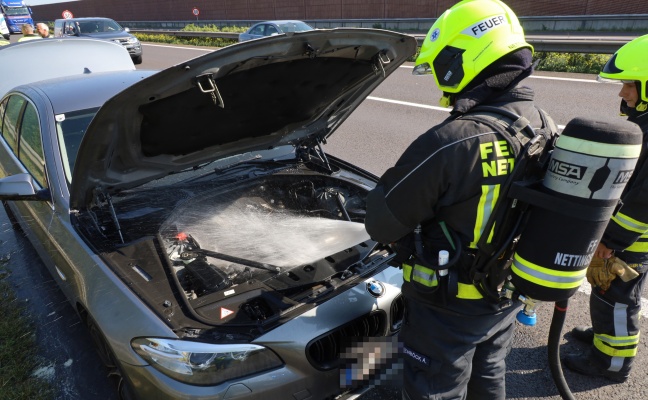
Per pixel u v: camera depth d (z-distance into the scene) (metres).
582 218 1.21
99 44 5.20
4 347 2.59
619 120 1.21
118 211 2.36
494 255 1.34
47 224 2.48
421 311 1.55
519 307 1.62
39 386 2.34
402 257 1.52
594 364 2.27
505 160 1.27
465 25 1.33
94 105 2.78
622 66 1.74
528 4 18.89
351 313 1.87
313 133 2.81
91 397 2.28
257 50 1.82
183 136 2.25
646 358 2.41
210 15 29.58
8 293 3.08
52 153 2.53
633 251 1.95
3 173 3.21
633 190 1.66
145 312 1.77
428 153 1.28
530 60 1.37
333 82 2.41
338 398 1.87
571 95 7.45
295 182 2.88
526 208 1.32
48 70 4.83
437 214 1.38
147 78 1.65
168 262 2.00
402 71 10.70
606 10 16.94
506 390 2.26
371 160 5.37
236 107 2.23
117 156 2.09
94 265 2.04
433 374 1.56
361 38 2.08
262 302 1.92
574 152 1.17
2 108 3.52
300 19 25.12
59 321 2.81
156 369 1.69
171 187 2.63
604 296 2.10
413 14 20.89
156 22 29.80
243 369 1.67
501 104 1.34
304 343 1.74
